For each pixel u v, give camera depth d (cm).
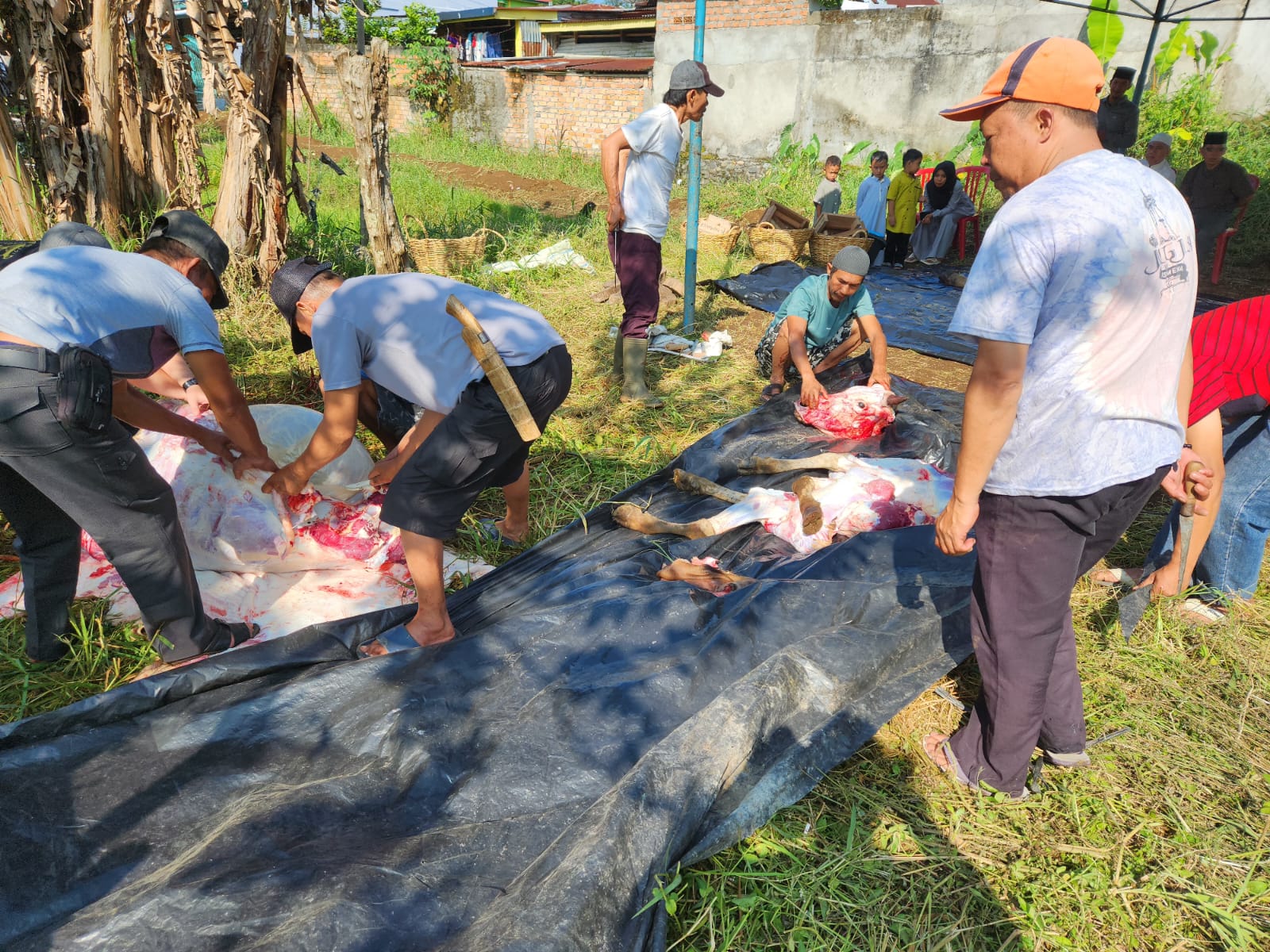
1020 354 207
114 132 663
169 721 242
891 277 996
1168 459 223
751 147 1636
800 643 280
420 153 1842
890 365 675
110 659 296
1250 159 1252
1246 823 258
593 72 1773
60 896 196
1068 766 273
